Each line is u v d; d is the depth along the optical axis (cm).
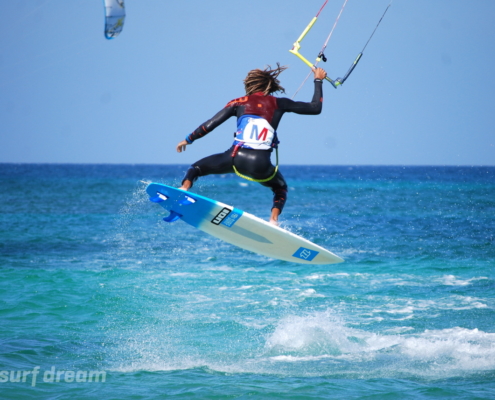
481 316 3881
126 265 6116
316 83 2391
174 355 3056
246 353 3112
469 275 5488
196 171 2361
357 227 9562
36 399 2298
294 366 2873
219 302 4353
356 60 2438
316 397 2356
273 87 2383
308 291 4759
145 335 3447
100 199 17612
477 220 10475
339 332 3494
